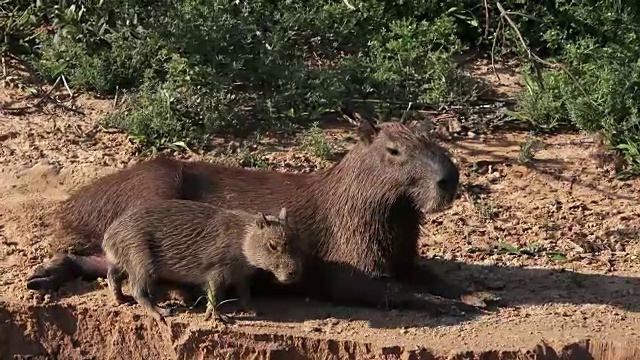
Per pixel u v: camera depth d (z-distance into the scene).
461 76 15.41
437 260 11.80
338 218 10.72
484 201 13.10
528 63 15.80
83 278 11.05
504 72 16.05
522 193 13.38
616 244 12.30
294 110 14.63
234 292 10.62
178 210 10.33
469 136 14.62
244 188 11.10
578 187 13.55
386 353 9.98
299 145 14.09
